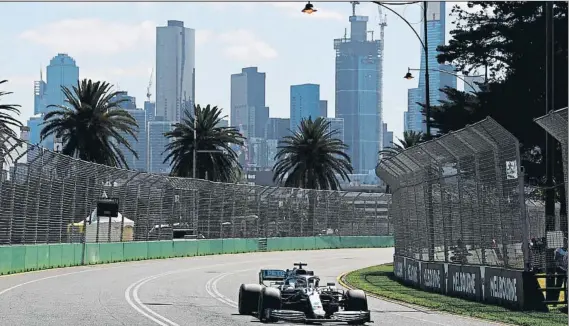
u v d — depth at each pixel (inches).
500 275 974.4
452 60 2015.3
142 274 1590.8
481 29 1935.3
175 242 2448.3
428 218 1259.8
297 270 861.2
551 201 1036.5
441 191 1182.9
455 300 1063.0
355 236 3479.3
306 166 3565.5
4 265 1510.8
